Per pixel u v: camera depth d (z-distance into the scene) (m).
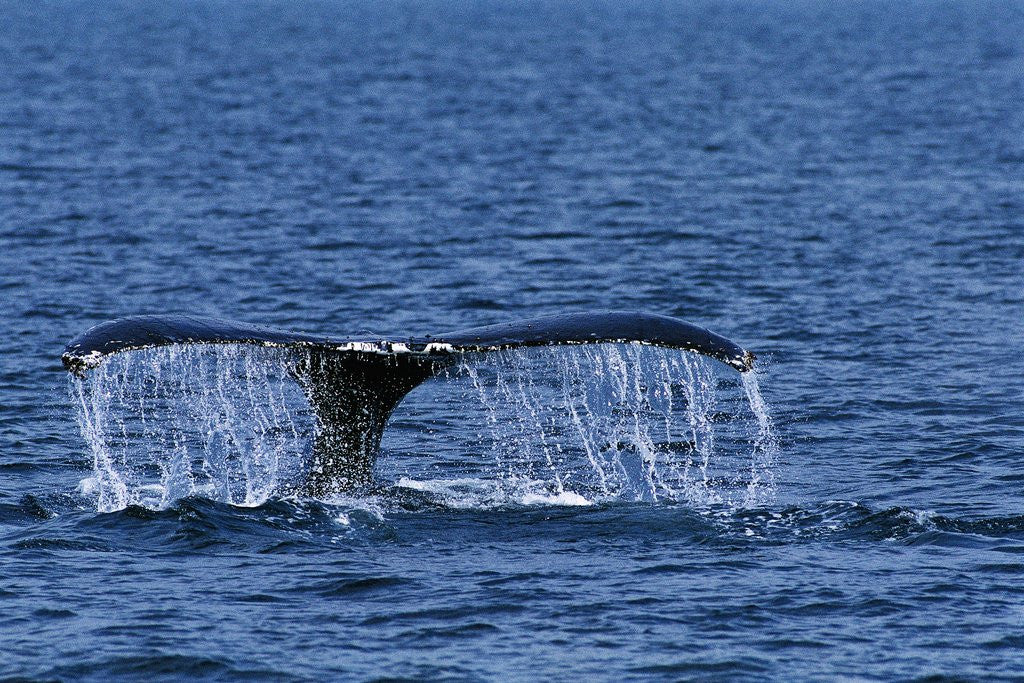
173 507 61.25
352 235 149.12
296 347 57.00
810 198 176.50
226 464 72.69
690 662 48.41
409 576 55.28
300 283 125.31
